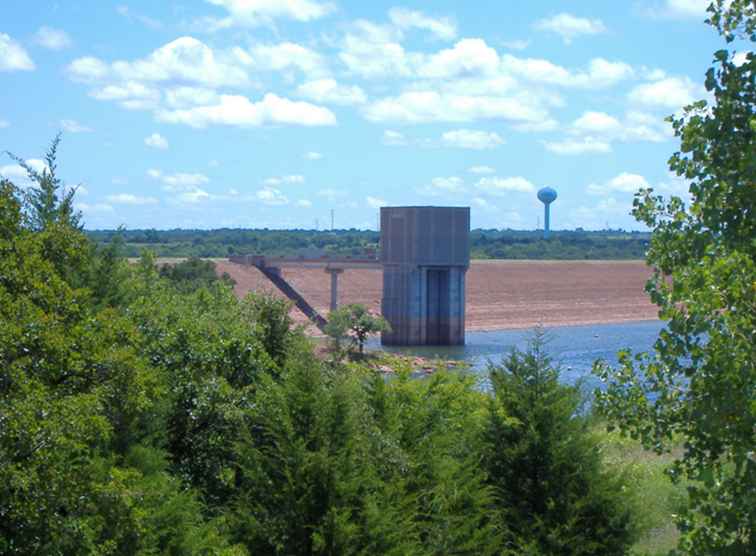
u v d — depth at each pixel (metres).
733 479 10.70
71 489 14.03
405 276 149.50
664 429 11.52
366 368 25.12
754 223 11.33
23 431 12.75
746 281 10.39
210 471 21.88
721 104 11.82
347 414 19.47
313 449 18.98
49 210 21.73
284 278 181.12
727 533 10.72
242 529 18.66
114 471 15.20
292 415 19.34
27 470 12.91
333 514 17.91
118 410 16.77
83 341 15.57
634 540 21.27
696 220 12.00
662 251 12.21
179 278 105.44
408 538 18.92
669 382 11.42
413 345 148.00
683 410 11.38
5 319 14.13
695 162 11.88
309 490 18.47
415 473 20.70
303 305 170.00
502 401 22.00
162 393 19.59
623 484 22.06
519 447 21.36
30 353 14.39
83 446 14.77
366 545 18.14
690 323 10.66
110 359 15.80
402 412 21.98
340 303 177.88
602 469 22.52
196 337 23.81
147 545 16.66
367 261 159.00
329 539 17.84
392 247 150.75
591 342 143.88
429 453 20.92
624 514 21.17
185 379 22.53
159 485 18.19
